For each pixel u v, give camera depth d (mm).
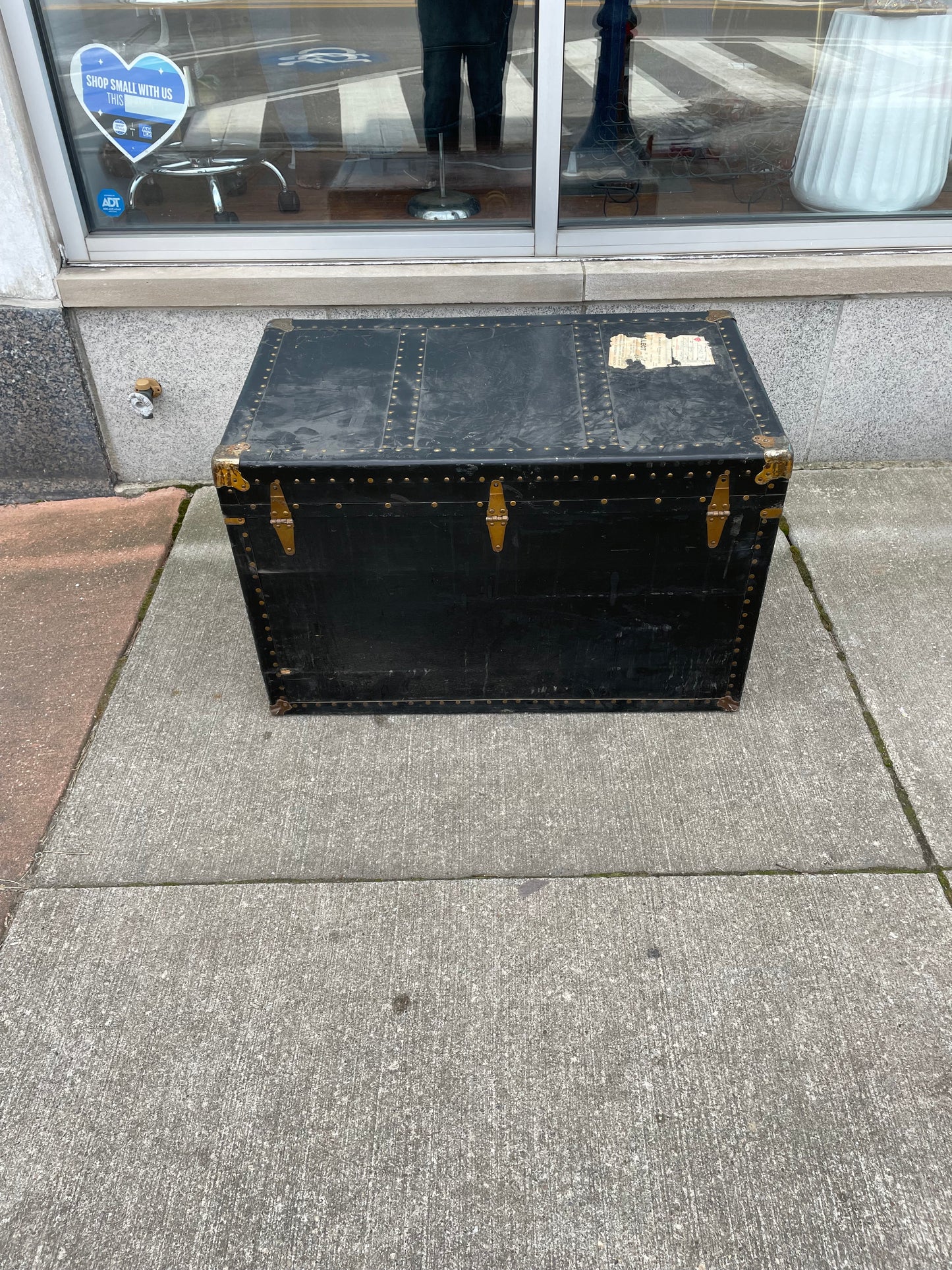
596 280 3346
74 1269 1679
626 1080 1918
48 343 3365
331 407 2500
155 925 2232
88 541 3486
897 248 3424
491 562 2432
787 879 2291
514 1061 1954
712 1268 1655
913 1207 1724
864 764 2578
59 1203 1765
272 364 2697
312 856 2381
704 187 3430
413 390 2564
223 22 3119
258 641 2613
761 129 3330
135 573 3330
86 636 3066
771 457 2238
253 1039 2006
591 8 3053
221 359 3492
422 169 3357
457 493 2299
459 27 3064
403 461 2250
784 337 3496
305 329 2873
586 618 2553
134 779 2600
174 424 3627
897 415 3656
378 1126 1858
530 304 3430
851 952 2135
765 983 2078
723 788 2527
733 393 2510
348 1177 1787
